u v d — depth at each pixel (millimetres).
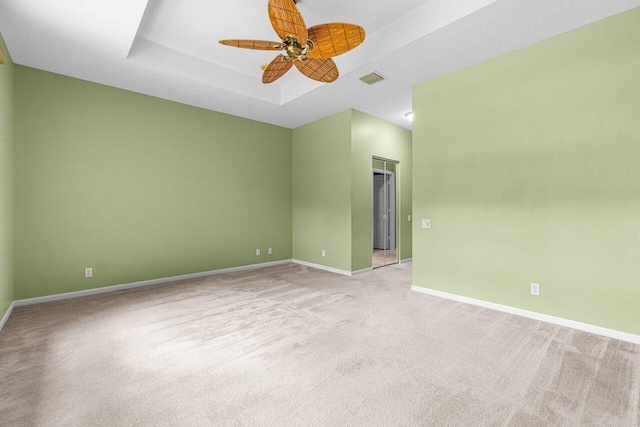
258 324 2852
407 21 2963
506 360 2170
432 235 3789
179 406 1680
